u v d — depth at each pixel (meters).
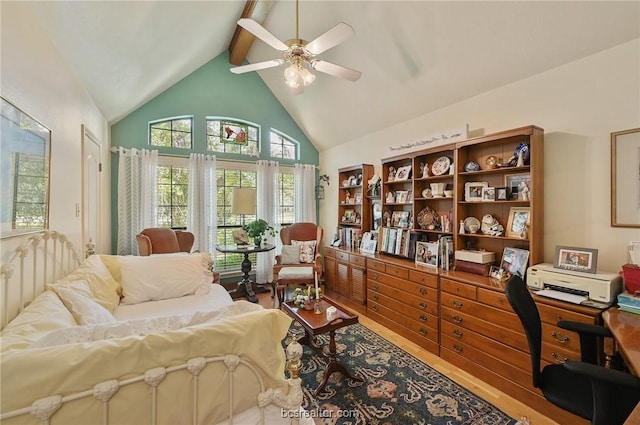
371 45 2.88
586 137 2.04
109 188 3.62
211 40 3.47
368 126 4.02
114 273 2.24
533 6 1.93
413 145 3.17
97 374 0.74
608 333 1.44
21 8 1.31
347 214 4.47
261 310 1.06
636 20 1.74
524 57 2.23
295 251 4.16
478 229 2.62
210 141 4.43
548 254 2.22
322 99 4.09
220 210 4.46
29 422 0.68
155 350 0.82
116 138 3.77
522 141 2.35
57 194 1.77
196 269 2.50
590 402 1.26
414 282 2.74
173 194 4.13
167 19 2.29
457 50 2.46
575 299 1.76
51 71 1.66
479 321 2.19
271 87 4.70
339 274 3.95
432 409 1.83
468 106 2.82
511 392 1.97
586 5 1.80
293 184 5.06
